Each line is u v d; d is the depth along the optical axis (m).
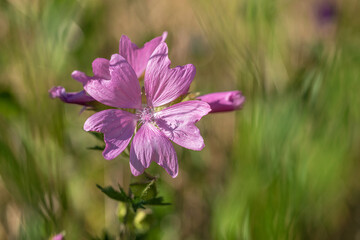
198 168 0.59
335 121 0.52
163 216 0.56
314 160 0.51
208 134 0.60
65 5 0.59
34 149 0.51
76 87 0.59
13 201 0.57
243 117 0.48
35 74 0.55
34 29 0.58
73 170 0.56
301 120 0.50
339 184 0.55
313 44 0.65
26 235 0.49
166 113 0.42
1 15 0.59
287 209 0.48
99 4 0.65
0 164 0.49
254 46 0.54
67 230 0.50
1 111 0.54
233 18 0.57
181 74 0.42
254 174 0.48
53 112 0.52
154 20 0.76
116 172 0.59
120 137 0.41
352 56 0.56
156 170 0.54
